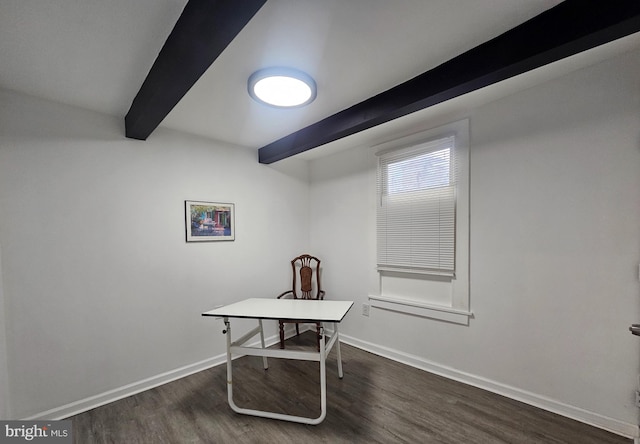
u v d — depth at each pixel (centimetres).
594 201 179
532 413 195
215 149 295
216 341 288
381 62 163
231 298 304
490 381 224
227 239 302
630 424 168
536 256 202
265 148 320
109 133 227
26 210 192
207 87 190
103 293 222
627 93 168
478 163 230
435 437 177
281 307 230
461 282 240
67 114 209
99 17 126
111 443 175
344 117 228
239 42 144
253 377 257
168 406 214
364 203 320
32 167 194
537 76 188
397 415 199
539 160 200
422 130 265
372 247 310
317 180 379
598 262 178
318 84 188
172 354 258
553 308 195
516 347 211
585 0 117
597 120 178
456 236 244
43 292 197
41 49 149
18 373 187
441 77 166
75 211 211
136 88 192
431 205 260
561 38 123
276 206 350
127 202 236
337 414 202
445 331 251
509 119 213
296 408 209
